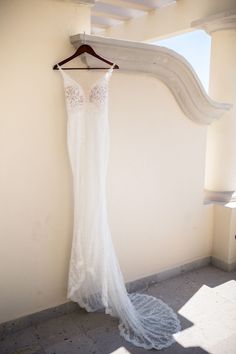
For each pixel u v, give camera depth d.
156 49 2.46
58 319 2.51
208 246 3.51
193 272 3.35
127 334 2.34
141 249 2.95
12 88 2.10
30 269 2.37
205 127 3.24
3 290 2.29
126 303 2.48
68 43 2.26
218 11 3.23
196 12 3.45
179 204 3.17
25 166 2.23
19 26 2.06
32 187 2.28
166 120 2.91
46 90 2.22
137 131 2.73
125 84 2.59
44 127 2.26
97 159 2.36
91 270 2.45
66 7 2.21
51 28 2.18
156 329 2.39
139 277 2.99
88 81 2.39
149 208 2.94
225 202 3.52
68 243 2.50
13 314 2.36
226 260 3.37
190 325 2.46
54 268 2.48
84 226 2.42
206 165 3.66
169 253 3.18
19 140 2.18
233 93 3.39
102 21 4.39
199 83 2.82
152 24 3.95
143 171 2.84
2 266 2.25
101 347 2.22
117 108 2.58
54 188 2.37
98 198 2.39
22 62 2.11
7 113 2.11
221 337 2.33
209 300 2.80
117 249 2.79
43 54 2.18
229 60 3.32
